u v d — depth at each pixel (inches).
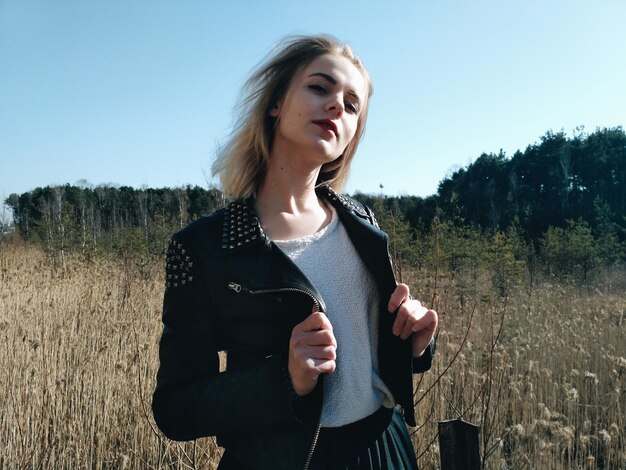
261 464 44.6
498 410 158.2
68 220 684.7
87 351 202.1
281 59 50.4
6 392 161.8
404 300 50.5
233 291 46.0
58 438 155.9
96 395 169.8
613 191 1429.6
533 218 1206.9
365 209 57.7
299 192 51.6
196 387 44.9
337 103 48.3
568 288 507.2
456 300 340.2
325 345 41.3
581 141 1482.5
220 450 138.9
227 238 47.5
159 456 133.6
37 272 410.0
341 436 47.5
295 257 49.1
